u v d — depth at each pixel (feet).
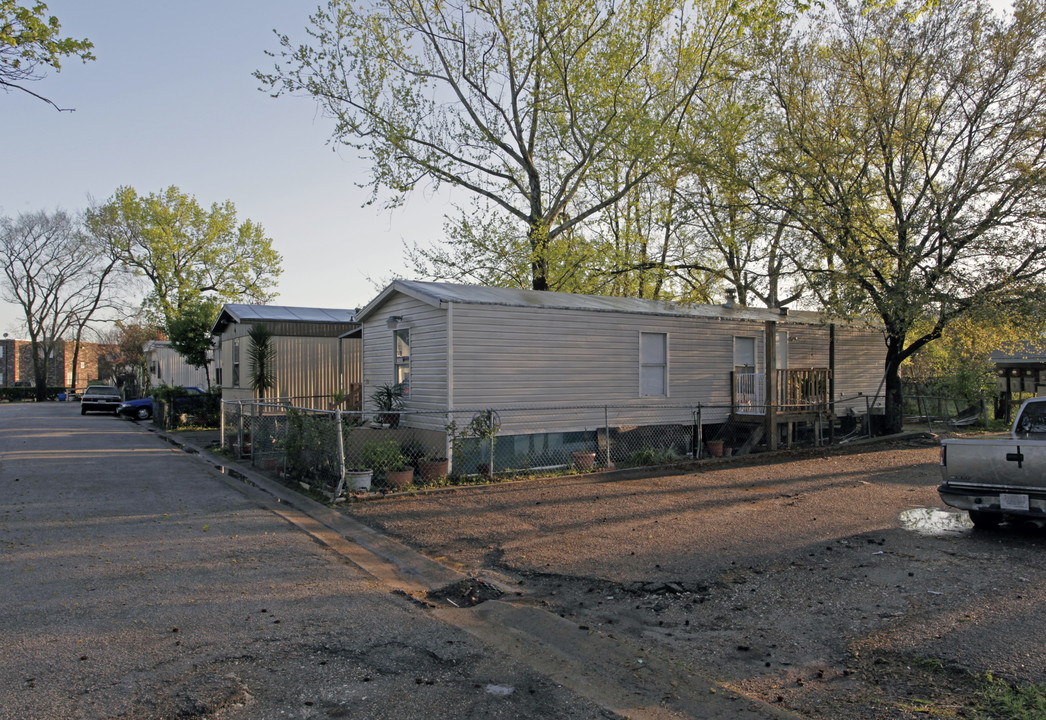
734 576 21.40
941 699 13.26
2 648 15.48
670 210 75.56
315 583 20.85
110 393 117.39
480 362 42.14
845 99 54.90
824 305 56.03
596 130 67.51
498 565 23.13
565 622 17.70
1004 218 50.24
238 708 12.92
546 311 45.01
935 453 50.21
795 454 51.13
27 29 26.02
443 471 39.04
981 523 27.25
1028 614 17.57
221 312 76.89
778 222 56.18
